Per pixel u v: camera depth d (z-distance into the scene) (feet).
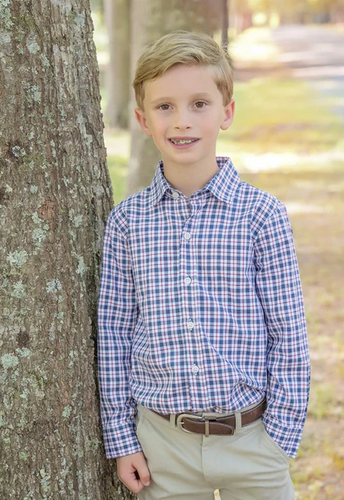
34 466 5.98
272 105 61.87
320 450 11.01
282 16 231.91
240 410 6.11
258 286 6.16
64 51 5.82
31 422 5.92
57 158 5.85
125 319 6.50
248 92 73.05
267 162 37.52
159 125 6.19
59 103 5.82
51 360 5.96
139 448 6.46
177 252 6.18
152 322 6.17
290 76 86.33
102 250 6.57
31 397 5.89
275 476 6.27
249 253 6.09
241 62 108.27
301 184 31.86
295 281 6.15
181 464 6.26
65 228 6.00
